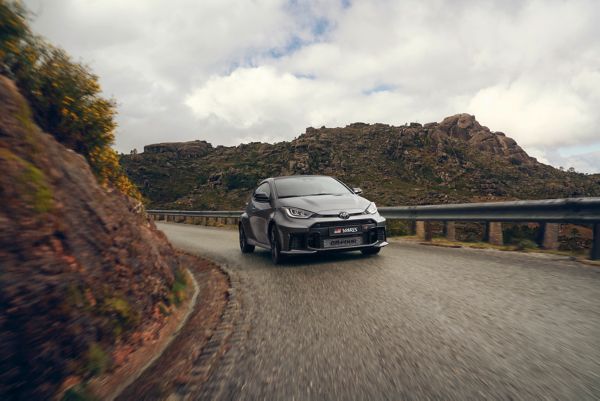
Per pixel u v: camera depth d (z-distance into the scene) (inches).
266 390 84.9
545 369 88.4
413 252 273.1
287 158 6038.4
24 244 83.5
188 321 144.6
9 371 68.4
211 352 110.0
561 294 151.8
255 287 191.3
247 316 143.6
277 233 249.0
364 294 164.1
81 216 113.3
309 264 247.0
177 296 163.0
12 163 94.0
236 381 90.2
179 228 767.7
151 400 83.7
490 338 108.7
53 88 152.0
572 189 4889.3
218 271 247.9
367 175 5462.6
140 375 97.4
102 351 93.3
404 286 173.8
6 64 137.4
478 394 78.4
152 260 149.1
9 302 72.8
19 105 111.0
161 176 5969.5
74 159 133.6
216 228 743.1
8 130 100.9
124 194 181.6
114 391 87.7
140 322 117.6
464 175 5472.4
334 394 81.4
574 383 81.5
